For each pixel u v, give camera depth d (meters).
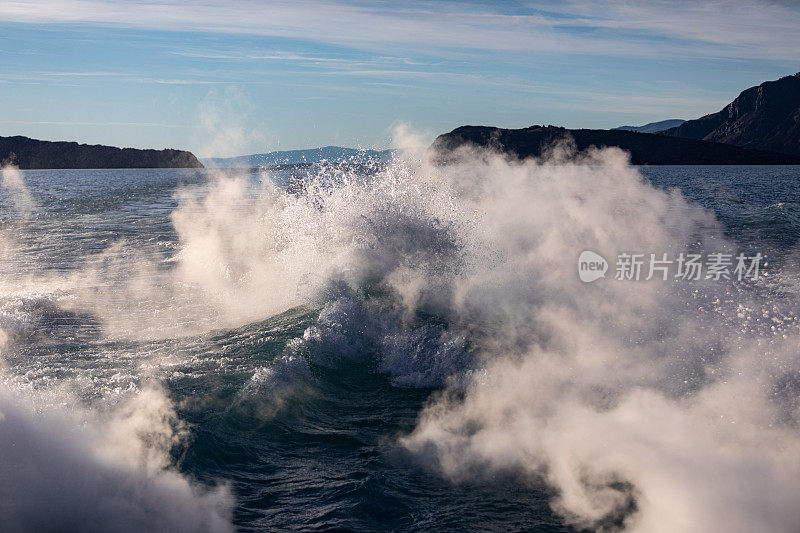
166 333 7.04
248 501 3.62
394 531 3.33
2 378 5.30
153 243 15.63
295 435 4.58
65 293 9.34
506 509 3.55
